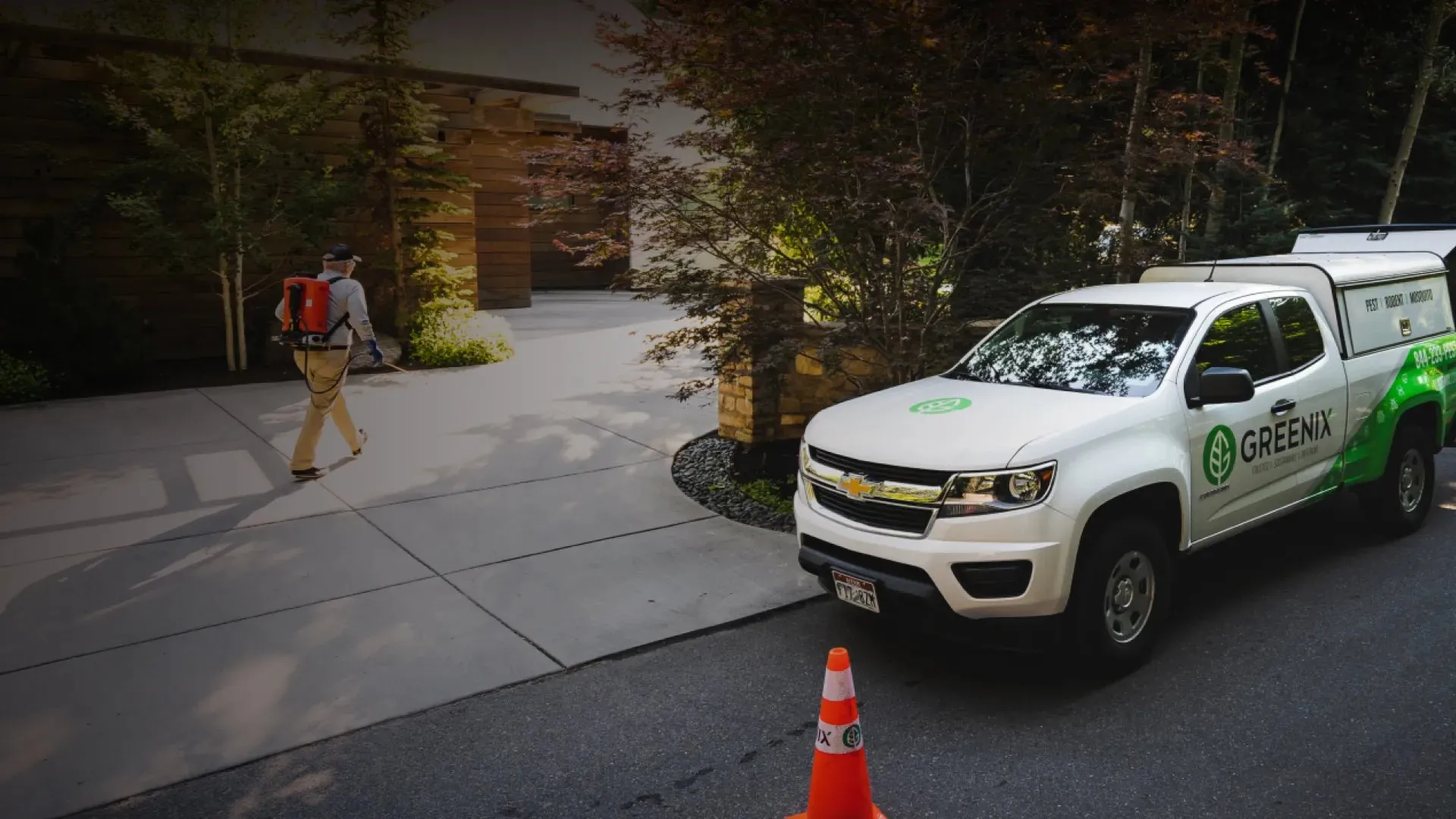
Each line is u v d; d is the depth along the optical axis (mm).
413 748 3988
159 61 10562
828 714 3215
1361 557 6113
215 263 11844
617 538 6484
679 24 7020
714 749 3984
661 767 3854
